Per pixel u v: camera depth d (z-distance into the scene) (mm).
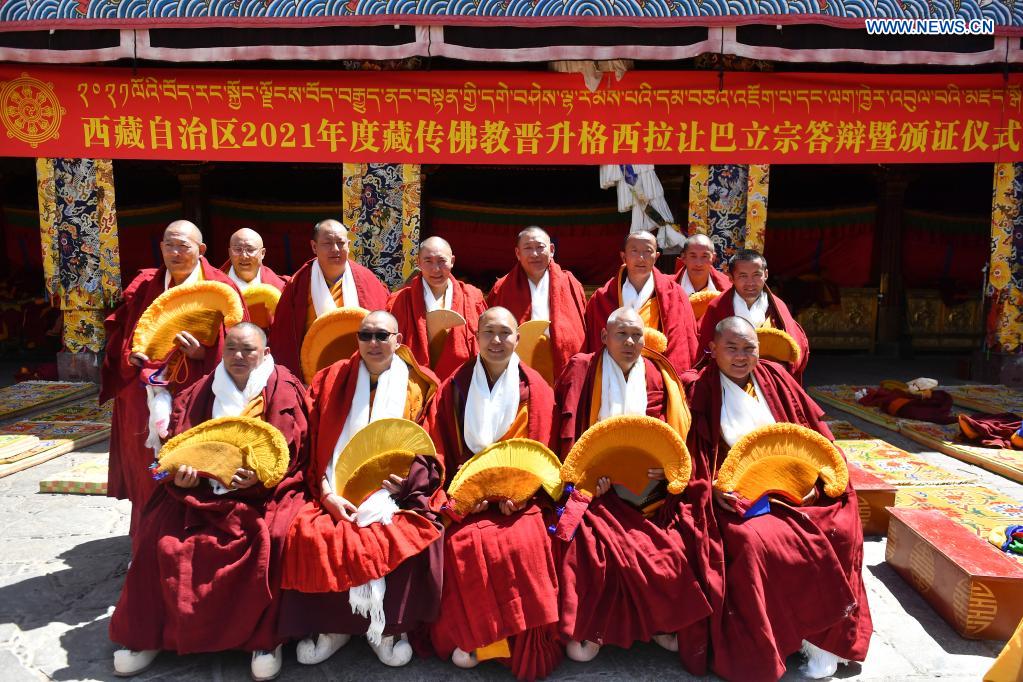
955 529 4094
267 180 13766
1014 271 9203
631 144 8398
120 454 4359
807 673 3297
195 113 8234
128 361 4074
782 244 13492
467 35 7453
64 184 8672
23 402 7828
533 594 3174
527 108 8336
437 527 3334
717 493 3426
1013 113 8422
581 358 3801
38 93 8188
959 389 8945
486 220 13562
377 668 3307
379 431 3516
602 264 13641
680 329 5082
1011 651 3037
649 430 3385
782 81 8320
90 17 7398
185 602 3117
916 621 3752
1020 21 7480
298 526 3271
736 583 3230
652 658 3404
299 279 5066
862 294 12562
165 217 13547
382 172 8453
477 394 3625
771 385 3732
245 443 3352
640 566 3242
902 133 8422
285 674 3250
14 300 12195
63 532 4707
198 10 7395
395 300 5148
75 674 3229
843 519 3408
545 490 3424
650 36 7445
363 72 8211
